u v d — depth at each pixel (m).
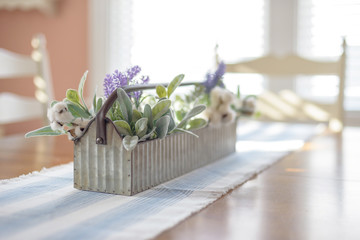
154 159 0.96
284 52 3.02
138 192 0.90
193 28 3.21
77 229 0.67
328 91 2.90
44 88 1.89
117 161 0.88
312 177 1.09
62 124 0.89
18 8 3.46
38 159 1.27
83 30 3.37
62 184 0.97
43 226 0.68
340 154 1.41
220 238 0.65
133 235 0.65
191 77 3.21
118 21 3.34
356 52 2.85
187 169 1.11
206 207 0.81
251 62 2.23
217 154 1.29
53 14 3.36
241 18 3.10
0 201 0.82
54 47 3.42
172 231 0.67
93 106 0.94
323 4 2.92
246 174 1.10
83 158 0.91
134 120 0.92
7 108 1.73
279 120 2.19
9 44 3.50
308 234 0.67
